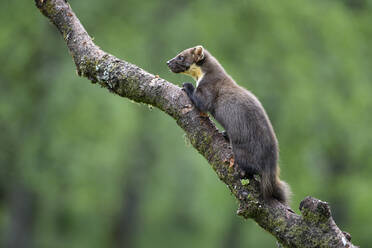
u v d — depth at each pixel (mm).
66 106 16953
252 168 5770
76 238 25859
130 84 5652
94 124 16922
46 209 23641
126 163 18250
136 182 19391
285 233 4562
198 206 20156
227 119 6129
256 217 4820
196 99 6562
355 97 19125
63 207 23219
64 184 18031
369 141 19750
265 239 25844
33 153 17359
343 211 23797
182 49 17812
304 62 18188
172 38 17875
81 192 18875
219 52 18031
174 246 26484
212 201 19359
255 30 18844
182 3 19141
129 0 18453
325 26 18719
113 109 16391
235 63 18516
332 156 22188
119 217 21578
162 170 18703
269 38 18562
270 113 18641
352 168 22453
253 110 6020
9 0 17438
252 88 18109
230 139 6059
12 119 17641
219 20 18203
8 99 17547
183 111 5398
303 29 19172
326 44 19016
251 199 4844
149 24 18484
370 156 20844
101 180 18438
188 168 18453
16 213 20297
